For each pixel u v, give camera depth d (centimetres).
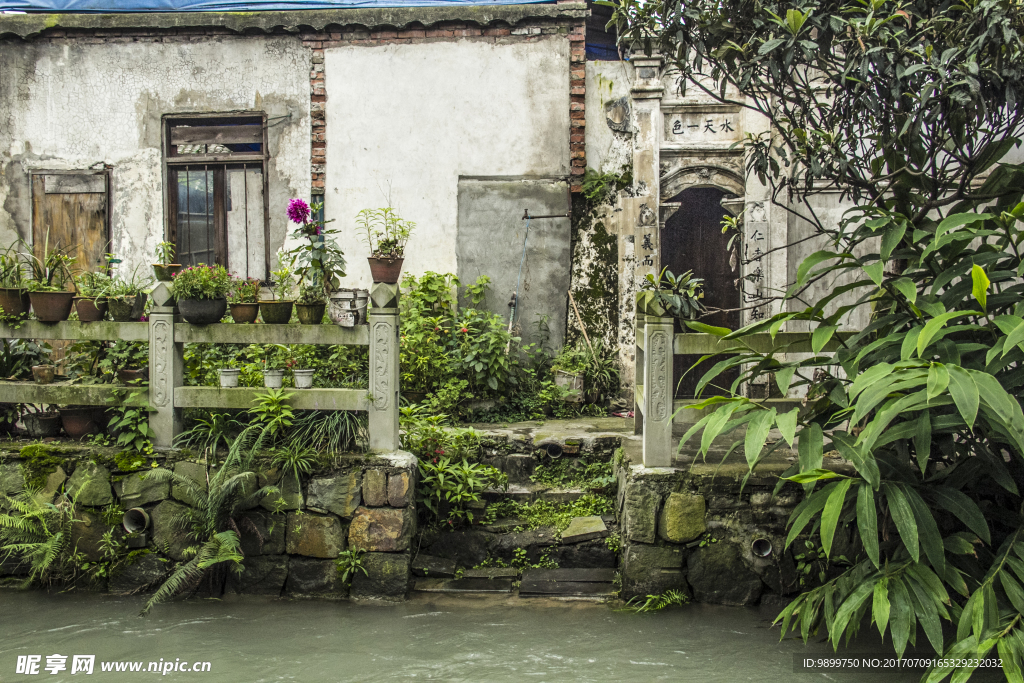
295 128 741
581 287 738
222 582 442
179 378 457
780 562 425
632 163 732
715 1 423
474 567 475
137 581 441
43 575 442
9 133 752
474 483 502
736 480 427
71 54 744
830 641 382
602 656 367
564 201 730
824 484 381
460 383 654
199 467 443
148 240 755
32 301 459
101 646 374
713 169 721
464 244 736
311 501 441
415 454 497
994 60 381
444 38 730
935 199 421
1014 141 399
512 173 734
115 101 747
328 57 736
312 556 441
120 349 479
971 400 299
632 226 729
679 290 443
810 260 391
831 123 452
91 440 465
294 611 420
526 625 404
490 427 620
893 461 370
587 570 467
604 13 828
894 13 371
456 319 714
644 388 451
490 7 718
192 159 751
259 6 739
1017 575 324
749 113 711
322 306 461
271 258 746
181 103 745
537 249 733
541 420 661
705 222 729
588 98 737
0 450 454
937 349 352
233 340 451
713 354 433
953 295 372
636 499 433
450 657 365
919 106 391
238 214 759
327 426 452
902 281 367
